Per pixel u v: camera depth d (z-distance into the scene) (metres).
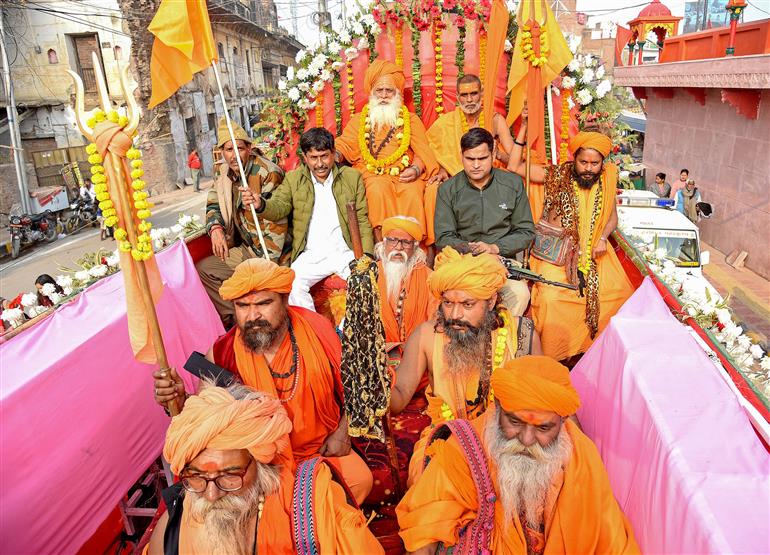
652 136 19.64
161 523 2.36
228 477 2.08
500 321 3.18
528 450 2.22
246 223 5.17
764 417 2.64
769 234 12.36
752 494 1.82
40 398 2.78
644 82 18.19
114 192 2.78
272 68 41.09
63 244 18.48
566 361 4.62
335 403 3.21
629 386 2.58
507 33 5.73
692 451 2.01
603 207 4.55
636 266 4.65
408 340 3.29
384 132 5.57
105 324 3.30
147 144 24.44
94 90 23.20
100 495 3.19
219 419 2.03
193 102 27.62
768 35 12.61
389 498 3.34
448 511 2.29
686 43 17.00
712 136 15.05
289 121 6.34
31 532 2.74
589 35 30.52
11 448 2.62
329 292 5.21
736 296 11.58
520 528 2.29
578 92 5.73
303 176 5.19
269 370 3.07
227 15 29.41
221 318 5.16
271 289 2.90
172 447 2.04
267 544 2.17
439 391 3.18
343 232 5.19
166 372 2.98
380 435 2.92
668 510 1.97
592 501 2.22
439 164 5.68
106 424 3.25
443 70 6.04
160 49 3.26
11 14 22.06
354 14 6.01
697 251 8.98
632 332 2.95
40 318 3.34
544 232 4.62
